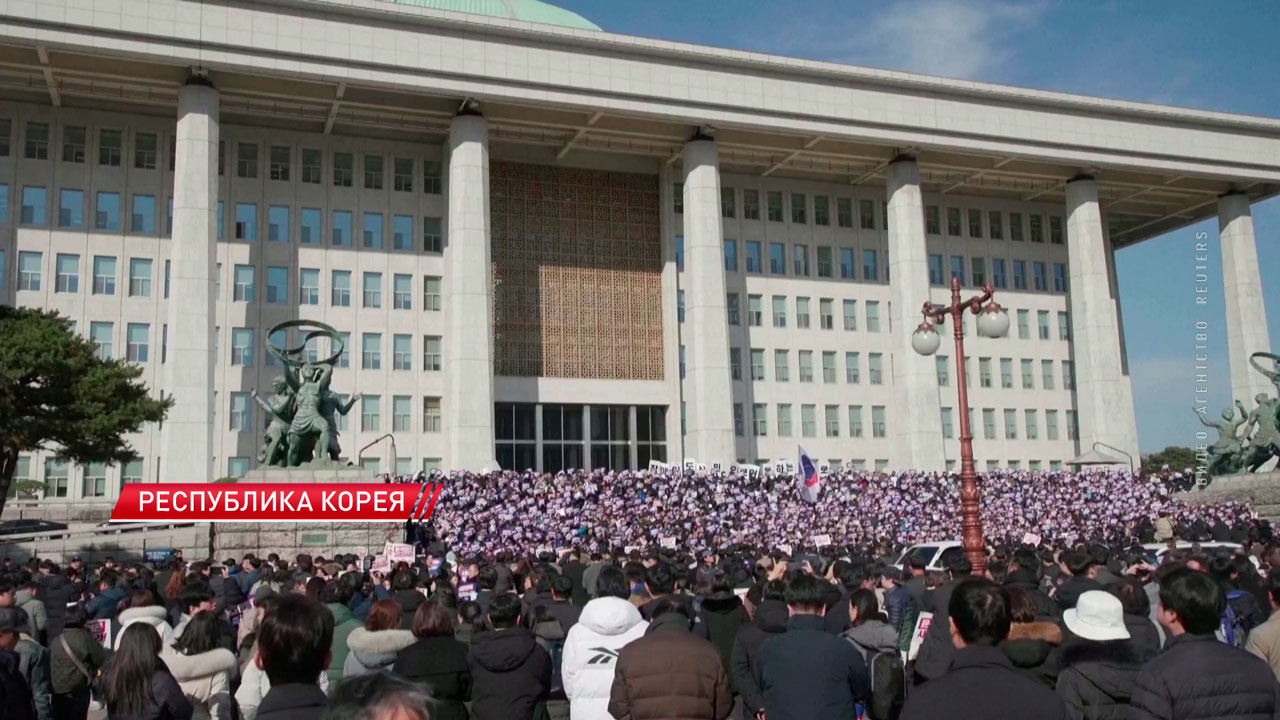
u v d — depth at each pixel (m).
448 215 57.09
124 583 15.57
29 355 33.12
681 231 62.25
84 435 34.09
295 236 55.22
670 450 60.69
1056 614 9.48
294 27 48.53
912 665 9.31
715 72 55.44
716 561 18.86
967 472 20.08
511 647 7.56
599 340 60.47
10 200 50.97
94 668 9.50
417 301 56.75
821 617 7.16
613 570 8.91
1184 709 5.49
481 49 51.41
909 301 59.50
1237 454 49.50
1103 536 36.78
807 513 39.53
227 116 54.12
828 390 64.25
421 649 7.14
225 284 53.59
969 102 60.41
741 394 62.09
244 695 8.46
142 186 53.19
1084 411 63.38
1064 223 72.44
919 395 58.69
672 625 7.61
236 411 52.78
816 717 6.51
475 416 50.31
